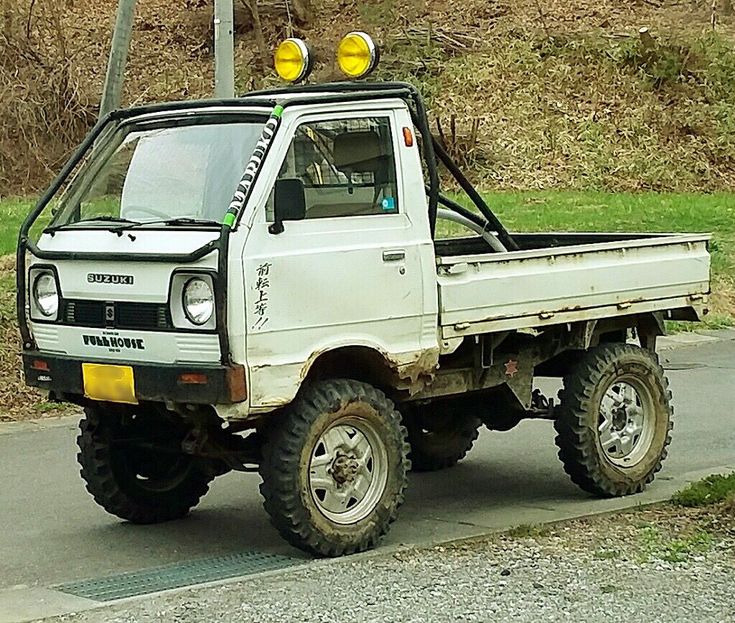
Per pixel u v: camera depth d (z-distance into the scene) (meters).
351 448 7.93
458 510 9.14
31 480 10.30
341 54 8.61
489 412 9.59
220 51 13.70
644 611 6.70
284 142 7.71
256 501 9.63
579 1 34.72
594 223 22.80
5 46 28.39
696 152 29.52
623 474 9.31
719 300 19.08
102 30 33.09
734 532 8.20
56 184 8.47
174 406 7.66
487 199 25.17
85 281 7.94
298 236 7.63
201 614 6.81
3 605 7.14
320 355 7.70
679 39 32.25
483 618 6.62
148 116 8.55
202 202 7.94
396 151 8.18
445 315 8.26
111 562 8.04
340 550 7.85
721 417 12.40
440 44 32.19
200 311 7.43
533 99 30.38
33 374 8.28
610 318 9.48
